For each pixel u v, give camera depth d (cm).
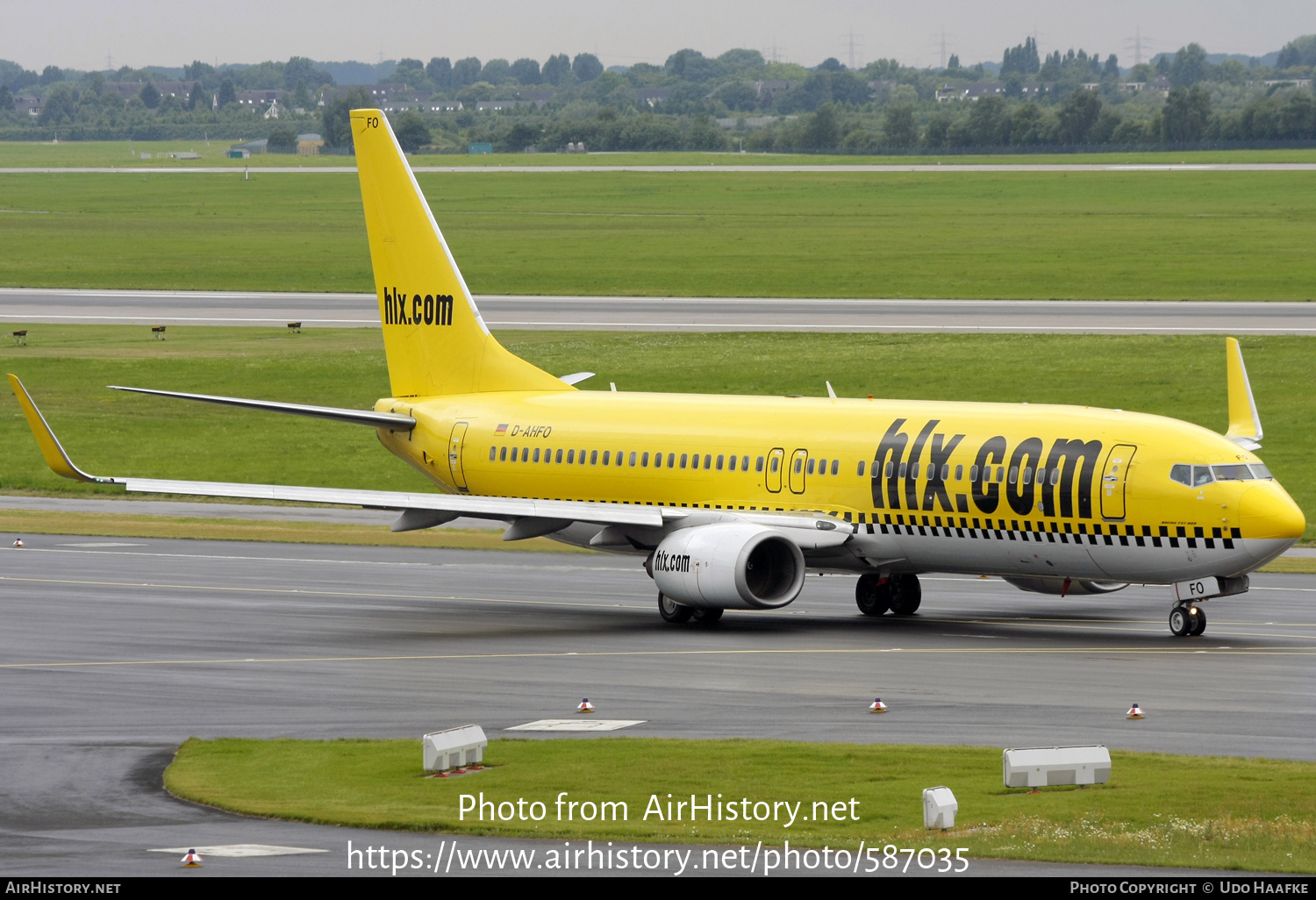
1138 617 16688
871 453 16250
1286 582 18975
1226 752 10219
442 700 12344
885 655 14188
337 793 9319
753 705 11956
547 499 18538
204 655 14375
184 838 8338
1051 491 15125
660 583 16150
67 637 15338
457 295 19712
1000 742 10562
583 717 11638
